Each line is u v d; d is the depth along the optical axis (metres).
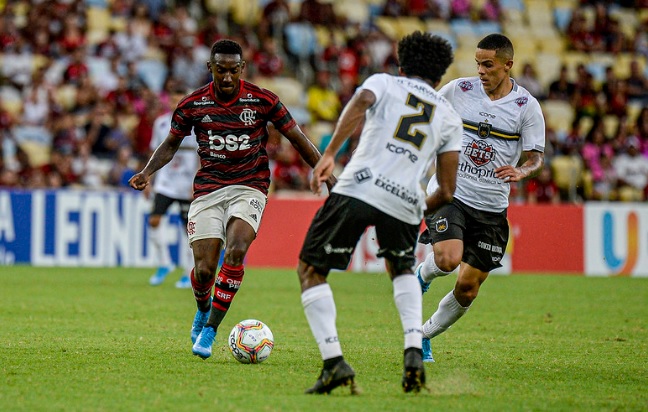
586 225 61.69
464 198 25.53
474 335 32.06
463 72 87.75
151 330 31.30
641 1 97.06
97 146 69.50
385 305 41.66
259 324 24.53
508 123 25.59
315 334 19.39
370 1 91.75
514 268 61.41
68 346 26.86
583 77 83.31
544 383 22.22
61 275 53.78
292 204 61.72
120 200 60.78
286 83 79.62
